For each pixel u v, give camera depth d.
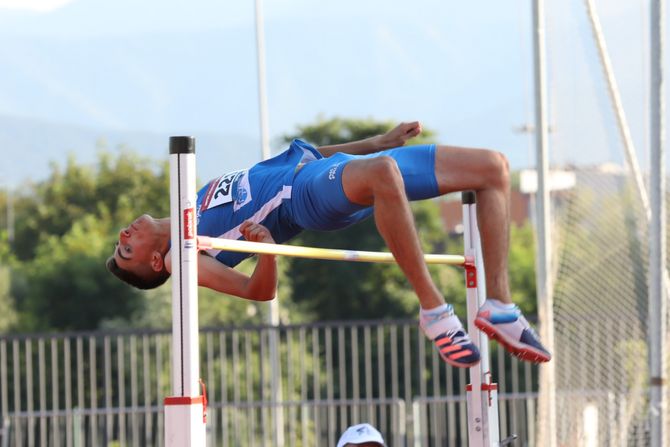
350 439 14.55
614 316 19.75
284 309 71.06
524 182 46.28
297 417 45.97
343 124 88.81
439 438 29.12
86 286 77.62
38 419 51.50
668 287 18.38
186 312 9.89
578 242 20.11
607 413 19.62
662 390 17.44
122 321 70.44
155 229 12.09
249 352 29.03
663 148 17.56
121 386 28.77
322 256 11.53
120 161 101.56
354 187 10.56
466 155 11.16
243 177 11.89
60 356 52.03
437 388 29.28
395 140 12.80
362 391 52.84
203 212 12.01
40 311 77.88
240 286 11.76
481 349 13.85
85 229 95.12
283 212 11.59
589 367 19.95
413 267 10.45
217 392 46.97
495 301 10.86
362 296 75.12
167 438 9.82
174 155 9.96
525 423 33.56
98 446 48.88
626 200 19.39
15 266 85.69
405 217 10.35
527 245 88.19
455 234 99.38
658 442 17.34
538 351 10.80
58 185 101.81
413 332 52.41
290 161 11.89
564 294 20.38
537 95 21.19
